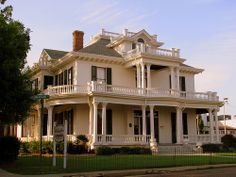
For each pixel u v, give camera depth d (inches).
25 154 1239.5
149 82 1451.8
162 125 1577.3
